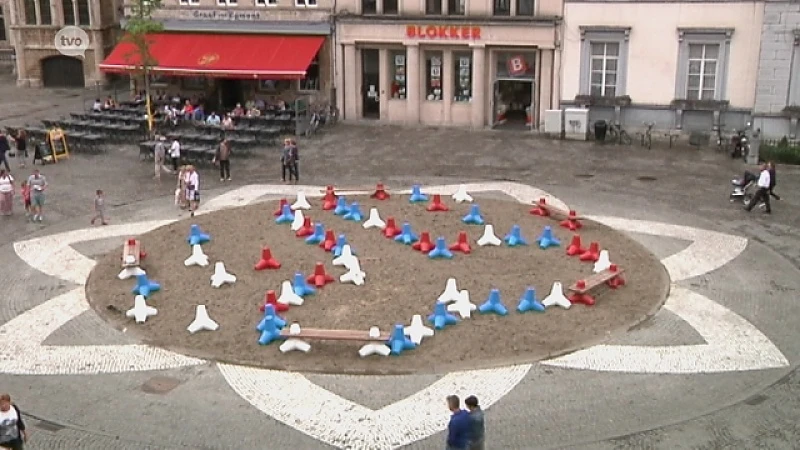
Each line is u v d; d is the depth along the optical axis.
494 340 23.92
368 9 52.94
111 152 47.19
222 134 48.09
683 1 46.47
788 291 27.70
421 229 32.75
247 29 54.56
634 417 20.30
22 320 25.64
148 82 52.78
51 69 66.75
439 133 50.94
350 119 54.47
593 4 48.06
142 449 19.08
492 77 51.88
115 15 66.31
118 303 26.47
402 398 21.11
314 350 23.42
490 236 30.92
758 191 35.53
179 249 30.97
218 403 20.95
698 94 47.81
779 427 19.95
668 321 25.38
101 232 33.56
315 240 31.22
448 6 51.53
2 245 32.28
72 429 19.89
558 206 36.44
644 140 47.59
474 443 16.72
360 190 38.88
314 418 20.30
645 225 34.06
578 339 24.06
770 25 44.56
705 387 21.70
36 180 34.88
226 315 25.55
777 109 45.62
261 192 38.91
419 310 25.64
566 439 19.41
